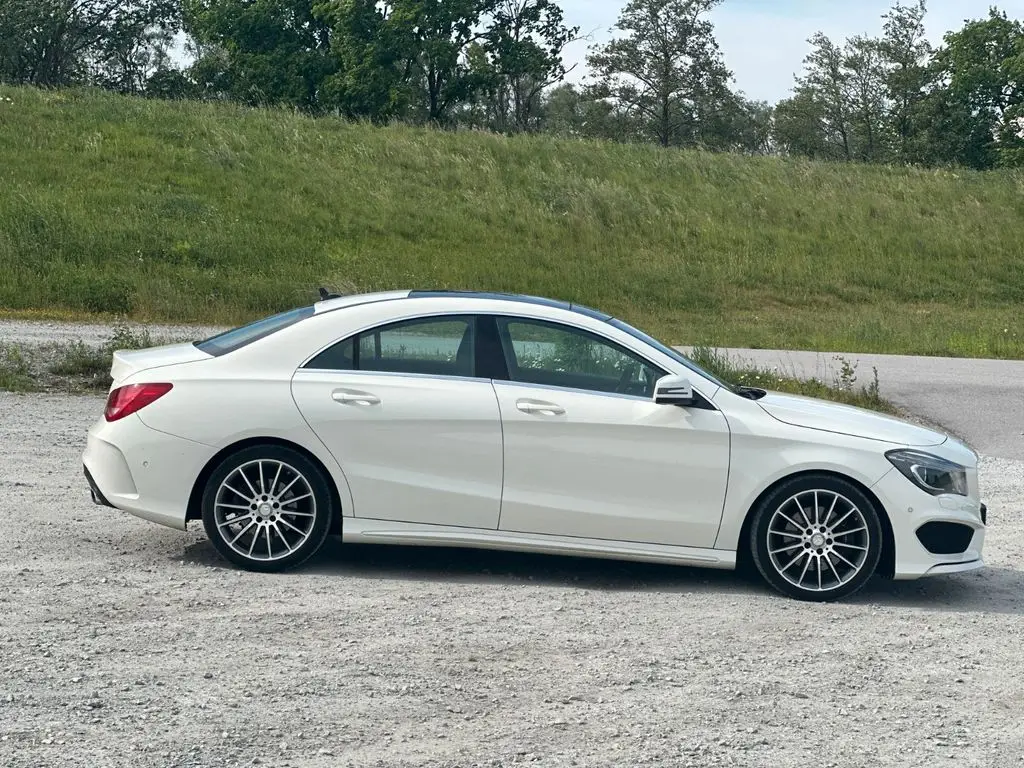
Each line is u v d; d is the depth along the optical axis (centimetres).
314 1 5412
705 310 2659
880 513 633
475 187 3319
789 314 2684
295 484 621
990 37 6769
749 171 3778
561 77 5950
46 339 1567
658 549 626
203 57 6103
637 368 636
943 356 2078
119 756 385
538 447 618
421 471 619
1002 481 1029
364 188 3164
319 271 2527
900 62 7069
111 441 623
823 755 417
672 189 3550
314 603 570
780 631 569
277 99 5322
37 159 2912
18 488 791
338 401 617
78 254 2320
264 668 476
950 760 418
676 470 621
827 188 3712
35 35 5947
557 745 414
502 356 632
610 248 3056
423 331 634
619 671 496
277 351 630
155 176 2952
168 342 1612
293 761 389
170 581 595
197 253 2472
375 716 432
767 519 626
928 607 632
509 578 642
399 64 5453
